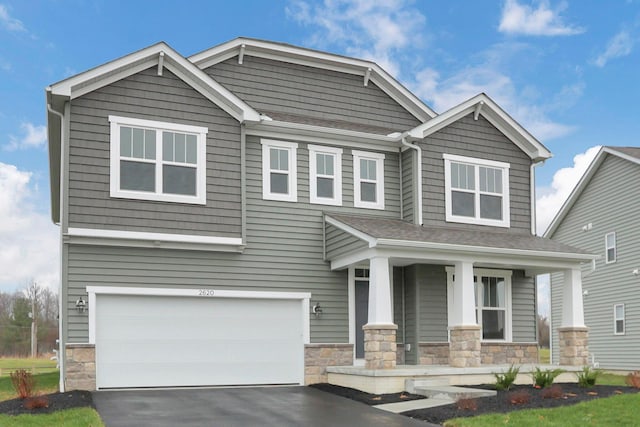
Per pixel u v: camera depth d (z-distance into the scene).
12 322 49.09
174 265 15.62
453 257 16.30
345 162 18.22
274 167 17.34
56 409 11.70
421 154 18.34
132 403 12.97
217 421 11.33
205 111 16.11
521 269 19.41
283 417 11.84
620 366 27.30
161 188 15.40
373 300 15.31
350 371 15.59
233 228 16.02
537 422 10.76
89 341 14.53
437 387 14.31
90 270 14.77
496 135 19.55
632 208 27.12
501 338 19.08
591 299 29.44
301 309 17.00
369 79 20.08
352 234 16.17
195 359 15.69
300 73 19.28
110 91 15.20
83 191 14.69
